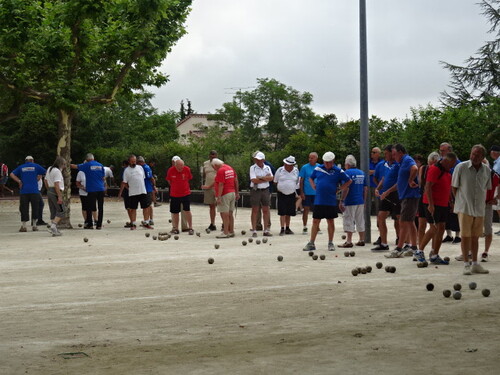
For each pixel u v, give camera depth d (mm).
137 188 21766
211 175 20891
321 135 41031
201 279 11195
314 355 6090
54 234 19828
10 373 5773
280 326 7434
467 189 11281
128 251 15633
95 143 55094
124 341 6891
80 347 6660
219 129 57438
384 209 15047
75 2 21375
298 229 21156
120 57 23688
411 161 13664
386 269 11656
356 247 15914
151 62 24156
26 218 21438
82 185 22031
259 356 6109
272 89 81000
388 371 5508
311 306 8570
